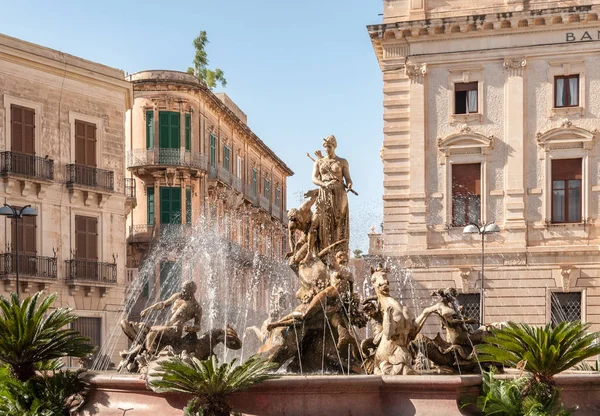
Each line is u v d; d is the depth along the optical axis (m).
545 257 41.81
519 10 42.44
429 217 43.31
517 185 42.25
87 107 46.56
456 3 43.66
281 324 17.34
